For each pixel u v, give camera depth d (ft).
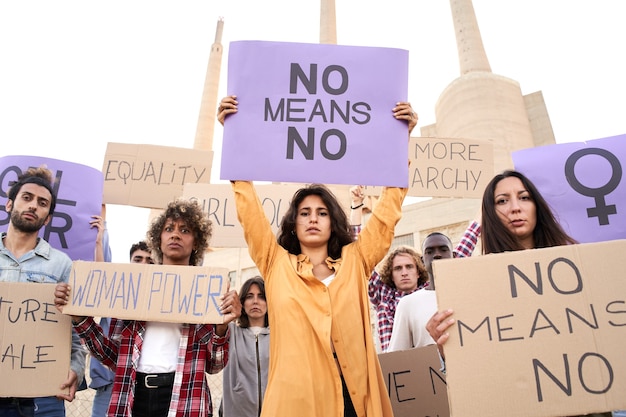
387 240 8.78
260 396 12.32
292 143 9.10
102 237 14.73
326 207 9.17
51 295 9.29
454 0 98.53
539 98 88.12
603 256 6.64
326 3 109.81
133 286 8.95
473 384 6.27
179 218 10.28
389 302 15.05
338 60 9.68
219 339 9.04
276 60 9.60
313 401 6.94
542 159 11.10
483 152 17.46
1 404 8.93
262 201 15.61
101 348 9.12
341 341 7.43
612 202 10.37
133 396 8.48
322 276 8.48
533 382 6.18
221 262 59.77
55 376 8.89
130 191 17.40
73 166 13.83
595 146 10.93
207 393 9.02
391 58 9.73
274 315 7.90
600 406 5.95
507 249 8.21
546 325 6.42
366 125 9.28
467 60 91.56
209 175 17.89
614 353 6.15
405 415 10.32
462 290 6.78
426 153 17.38
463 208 48.21
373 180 8.96
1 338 8.89
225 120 9.32
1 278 10.32
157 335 9.07
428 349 10.66
